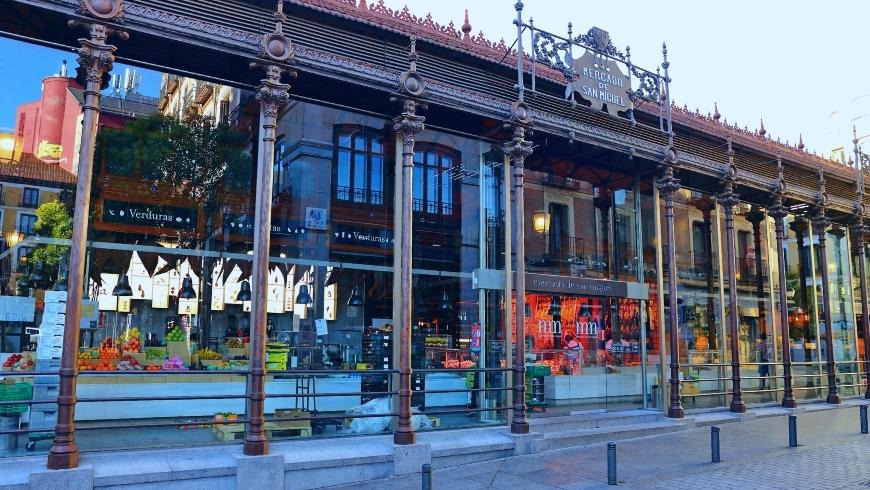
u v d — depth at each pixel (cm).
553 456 1197
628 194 1694
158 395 1072
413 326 1298
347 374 1183
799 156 2036
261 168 1052
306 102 1259
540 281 1473
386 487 976
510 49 1367
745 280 1962
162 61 1107
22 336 993
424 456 1085
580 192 1611
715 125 1825
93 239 1085
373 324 1270
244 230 1226
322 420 1171
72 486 809
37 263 1026
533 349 1460
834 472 1046
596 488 960
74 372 859
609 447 985
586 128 1451
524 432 1241
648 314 1673
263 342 1002
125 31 941
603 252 1620
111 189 1111
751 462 1131
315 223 1264
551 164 1575
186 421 1025
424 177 1369
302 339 1227
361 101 1266
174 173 1171
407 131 1210
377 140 1314
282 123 1252
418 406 1270
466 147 1425
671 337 1582
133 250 1123
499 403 1342
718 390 1780
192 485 891
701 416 1631
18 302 999
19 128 1031
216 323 1186
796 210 2131
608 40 1539
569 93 1442
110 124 1116
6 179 1014
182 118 1179
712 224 1886
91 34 914
